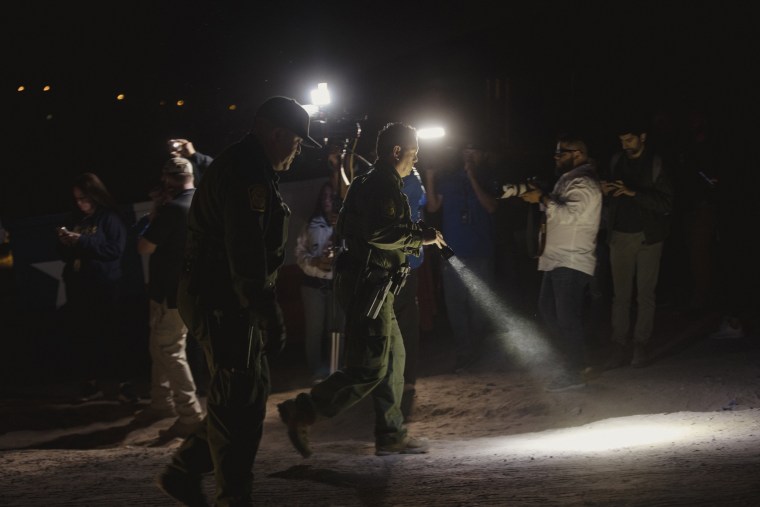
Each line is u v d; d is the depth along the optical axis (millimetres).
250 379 3783
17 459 6461
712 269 11000
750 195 10953
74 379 10719
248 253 3609
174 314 7855
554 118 15234
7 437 8398
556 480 4324
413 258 8141
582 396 8094
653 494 3838
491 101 15469
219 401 3771
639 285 8914
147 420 8664
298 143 3967
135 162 15148
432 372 9828
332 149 8109
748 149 10914
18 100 15352
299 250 9602
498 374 9422
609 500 3775
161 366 8594
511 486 4254
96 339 9633
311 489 4570
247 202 3645
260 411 3824
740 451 4879
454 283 9742
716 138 10867
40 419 8984
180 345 7980
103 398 9758
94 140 15258
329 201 9516
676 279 12438
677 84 14773
